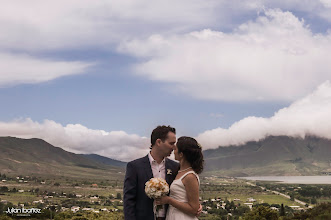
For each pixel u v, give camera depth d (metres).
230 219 122.62
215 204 181.62
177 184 5.71
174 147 5.90
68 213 99.44
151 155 5.98
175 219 5.63
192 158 5.75
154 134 5.95
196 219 5.77
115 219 86.88
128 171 5.87
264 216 47.31
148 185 5.48
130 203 5.69
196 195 5.66
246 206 171.25
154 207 5.66
